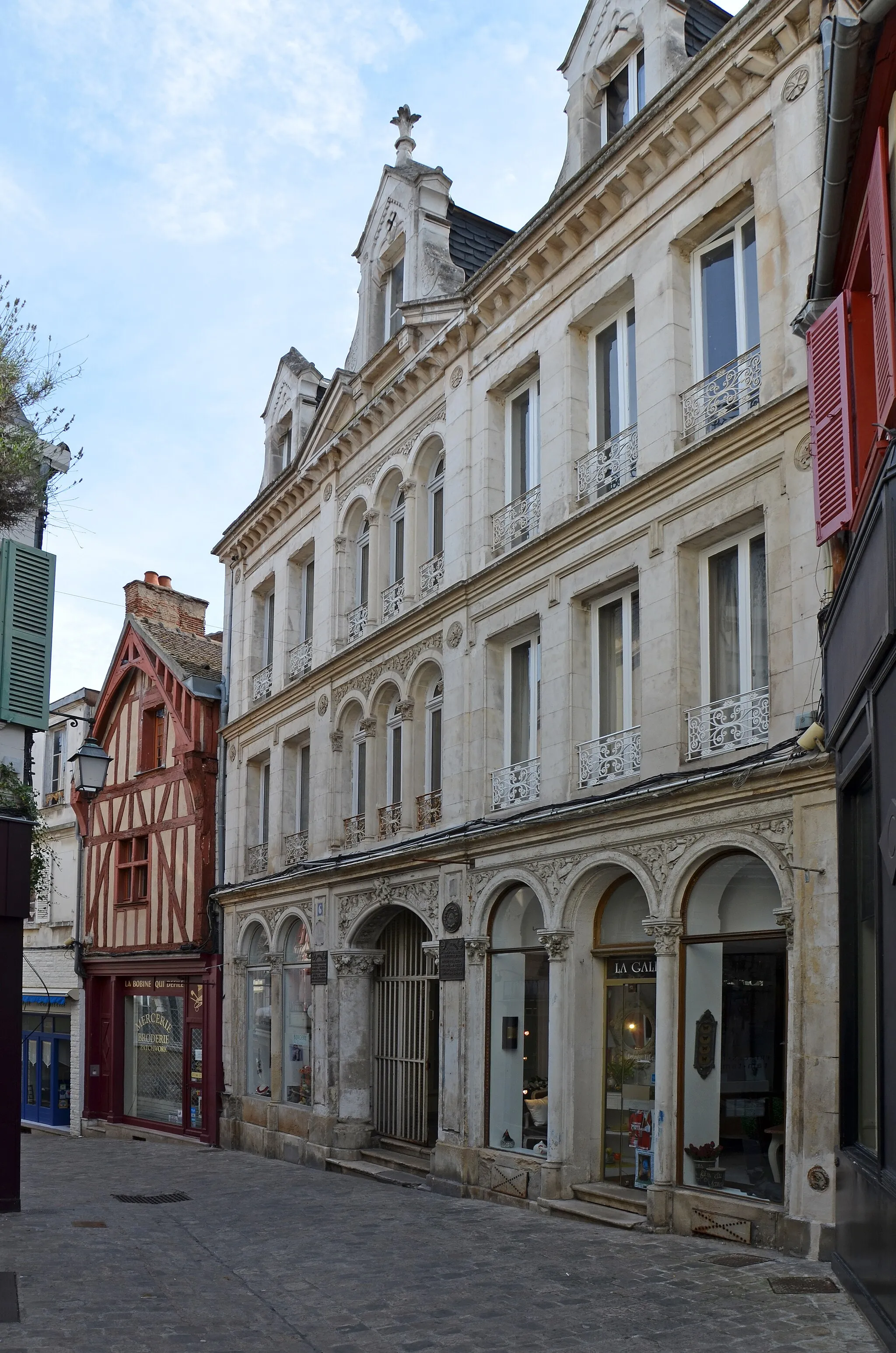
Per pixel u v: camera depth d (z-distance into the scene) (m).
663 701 11.16
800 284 10.09
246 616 22.28
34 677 11.45
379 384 17.61
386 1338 7.25
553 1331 7.24
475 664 14.41
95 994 25.34
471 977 13.66
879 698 6.66
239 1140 20.02
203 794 22.44
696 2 13.19
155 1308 7.92
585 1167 11.84
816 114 10.09
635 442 12.29
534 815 12.62
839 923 8.42
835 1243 8.28
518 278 14.04
